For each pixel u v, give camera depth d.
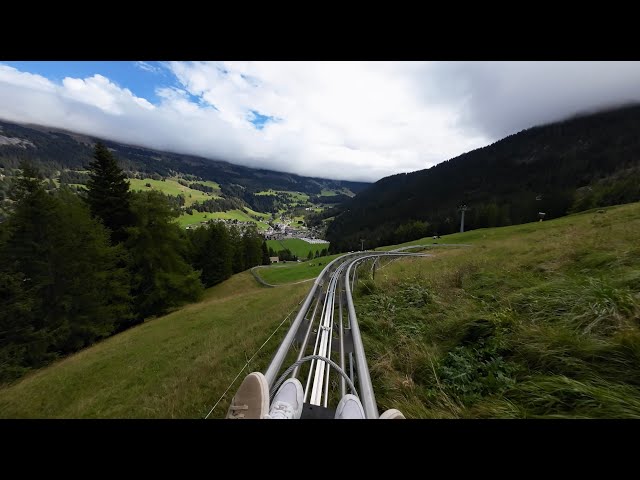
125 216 21.48
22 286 15.02
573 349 2.50
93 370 9.98
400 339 3.79
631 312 2.73
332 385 3.05
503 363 2.68
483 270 6.20
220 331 10.12
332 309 5.37
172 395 4.33
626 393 2.01
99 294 17.69
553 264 5.18
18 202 15.02
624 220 9.19
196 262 37.72
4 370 13.39
